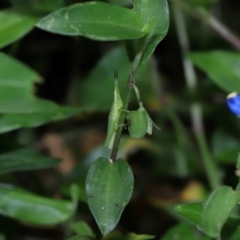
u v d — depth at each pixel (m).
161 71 1.52
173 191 1.23
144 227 1.20
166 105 1.17
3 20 0.90
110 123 0.70
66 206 0.88
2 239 0.92
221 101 1.39
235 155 0.99
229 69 0.96
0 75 0.92
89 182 0.70
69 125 1.44
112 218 0.69
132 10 0.70
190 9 0.99
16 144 0.92
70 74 1.48
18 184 1.05
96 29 0.69
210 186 1.11
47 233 1.17
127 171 0.70
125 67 1.08
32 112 0.90
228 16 1.58
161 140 1.21
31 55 1.45
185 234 0.91
